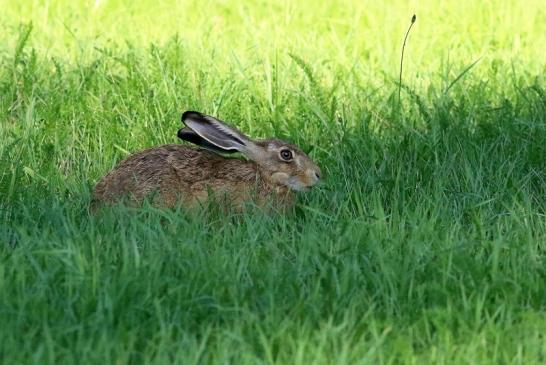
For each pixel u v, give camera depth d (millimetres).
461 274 9422
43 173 12352
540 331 8578
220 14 19219
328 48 17156
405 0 19625
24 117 13711
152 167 11617
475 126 13539
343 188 12031
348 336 8352
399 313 8867
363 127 13258
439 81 15391
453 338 8375
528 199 11289
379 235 10320
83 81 14656
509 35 17859
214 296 8961
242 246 10195
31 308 8578
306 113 13820
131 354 8008
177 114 13688
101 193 11594
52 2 19266
